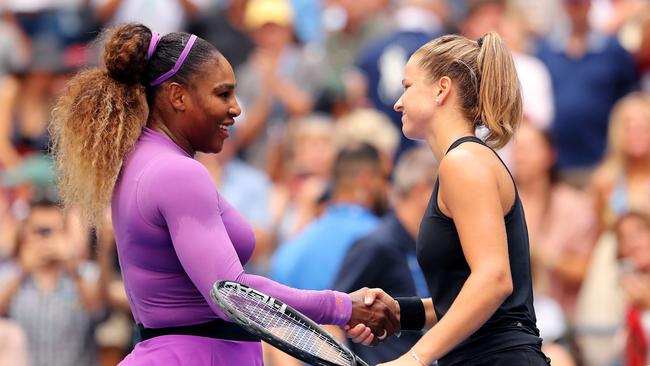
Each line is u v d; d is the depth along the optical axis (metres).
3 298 28.16
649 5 40.47
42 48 38.09
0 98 37.56
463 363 17.00
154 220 17.16
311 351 16.84
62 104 17.89
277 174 36.28
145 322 17.69
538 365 16.81
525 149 32.72
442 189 16.84
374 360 23.97
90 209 17.59
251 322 16.08
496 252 16.42
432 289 17.33
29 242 28.30
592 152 37.19
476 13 38.72
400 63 36.69
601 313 28.34
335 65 39.12
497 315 16.91
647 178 32.31
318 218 30.02
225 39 39.56
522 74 37.28
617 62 37.50
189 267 16.97
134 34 17.59
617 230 27.12
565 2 39.03
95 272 28.62
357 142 27.05
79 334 28.22
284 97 38.28
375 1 40.78
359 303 18.31
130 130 17.53
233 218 17.84
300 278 26.20
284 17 39.03
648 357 26.05
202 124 17.67
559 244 32.09
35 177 31.75
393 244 24.22
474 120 17.42
